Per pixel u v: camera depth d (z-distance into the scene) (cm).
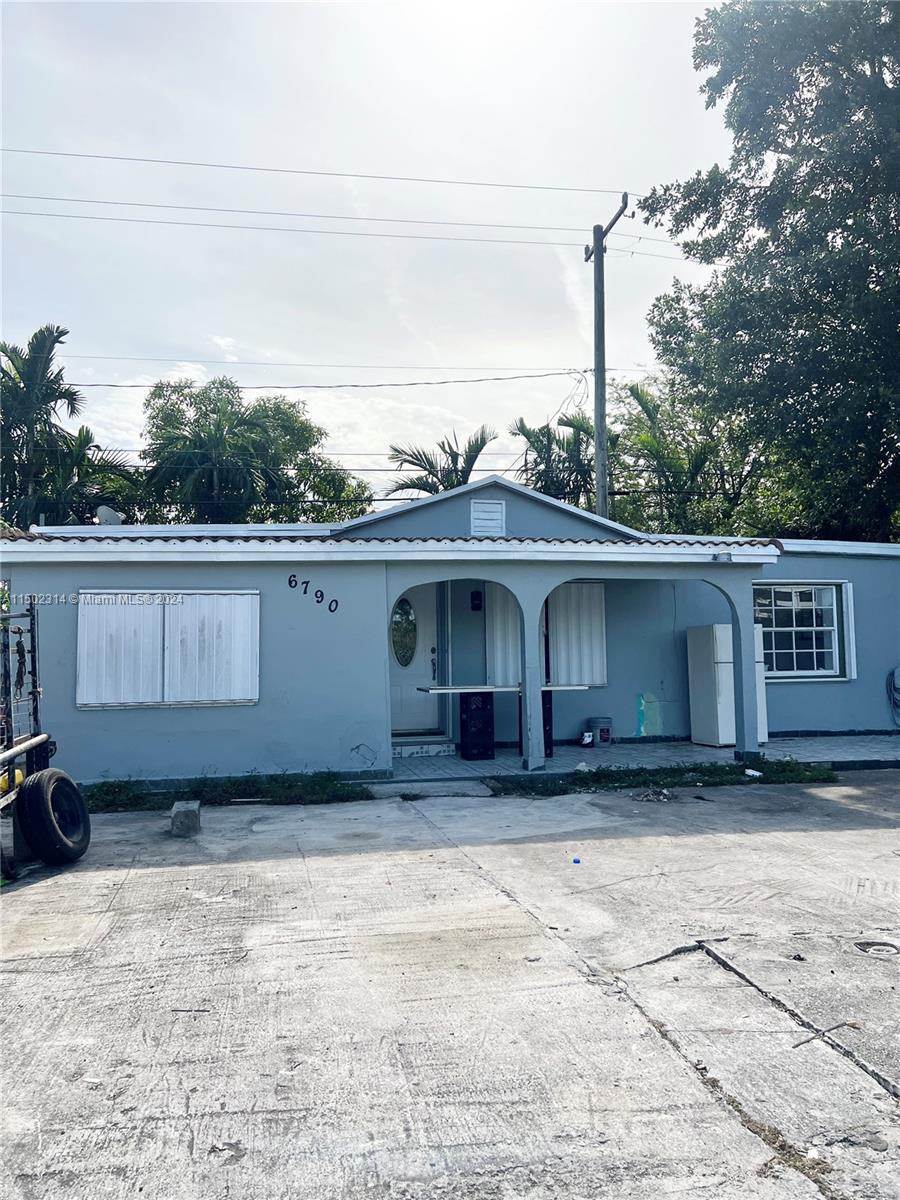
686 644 1484
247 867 720
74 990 475
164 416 3189
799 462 1961
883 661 1582
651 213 1888
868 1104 361
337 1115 355
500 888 656
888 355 1673
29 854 725
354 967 504
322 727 1111
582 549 1164
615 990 471
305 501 2866
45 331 2234
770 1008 450
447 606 1384
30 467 2262
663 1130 343
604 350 1930
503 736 1390
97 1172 320
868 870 705
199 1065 395
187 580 1088
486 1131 343
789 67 1731
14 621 1041
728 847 784
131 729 1072
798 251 1753
